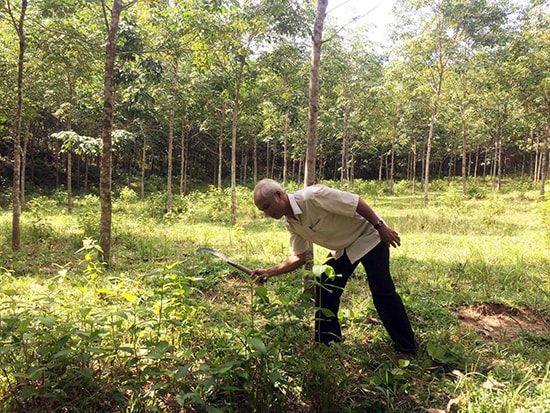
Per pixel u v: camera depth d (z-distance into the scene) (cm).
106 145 644
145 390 264
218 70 1181
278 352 265
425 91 2022
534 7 1781
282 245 764
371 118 2405
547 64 1817
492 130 2611
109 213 649
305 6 1107
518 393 262
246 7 1091
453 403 255
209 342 319
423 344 346
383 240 305
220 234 1008
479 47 1742
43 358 249
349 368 303
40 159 3114
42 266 652
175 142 3369
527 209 1596
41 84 1365
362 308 420
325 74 1811
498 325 407
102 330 256
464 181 2202
